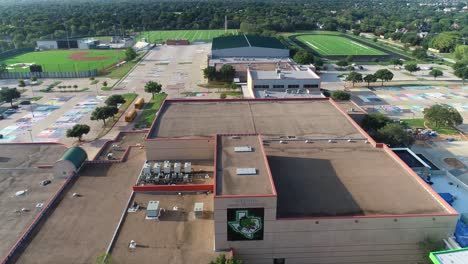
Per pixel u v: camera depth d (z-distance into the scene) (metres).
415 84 130.00
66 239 43.12
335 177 48.50
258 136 54.97
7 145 76.25
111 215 47.47
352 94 118.56
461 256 35.41
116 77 141.25
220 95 115.12
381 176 48.69
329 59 171.25
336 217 40.03
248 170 44.31
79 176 57.09
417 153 77.81
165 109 72.25
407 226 40.41
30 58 179.12
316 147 57.06
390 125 75.69
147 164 56.66
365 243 41.22
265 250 41.47
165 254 40.44
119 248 41.31
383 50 192.38
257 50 145.75
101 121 95.44
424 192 44.97
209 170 56.28
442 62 164.62
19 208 54.16
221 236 40.50
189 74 144.50
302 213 41.22
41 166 65.62
